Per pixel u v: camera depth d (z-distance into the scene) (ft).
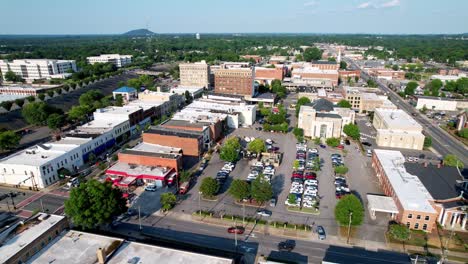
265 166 391.24
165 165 356.79
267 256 230.68
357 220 253.44
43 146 384.47
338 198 313.94
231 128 556.51
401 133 465.88
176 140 413.39
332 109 554.87
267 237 253.65
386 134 465.88
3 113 570.46
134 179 335.26
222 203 305.94
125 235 255.29
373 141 493.36
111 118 505.25
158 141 421.18
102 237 213.05
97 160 410.52
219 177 355.56
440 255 232.12
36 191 331.16
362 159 419.95
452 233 254.88
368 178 361.51
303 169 379.35
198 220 277.23
